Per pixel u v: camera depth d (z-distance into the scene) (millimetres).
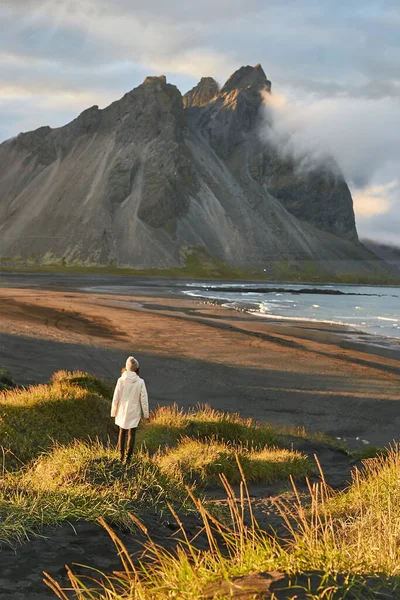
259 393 32906
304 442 20812
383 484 8953
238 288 194250
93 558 5633
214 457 14594
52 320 60781
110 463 8734
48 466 8891
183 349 46469
